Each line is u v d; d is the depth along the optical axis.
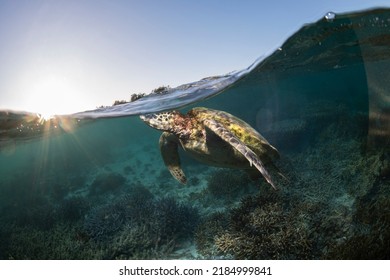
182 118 5.73
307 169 11.40
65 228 10.36
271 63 11.46
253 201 8.59
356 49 12.51
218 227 8.38
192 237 8.69
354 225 7.37
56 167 24.47
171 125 5.64
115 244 8.27
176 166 7.02
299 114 18.61
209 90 9.62
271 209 8.06
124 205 11.05
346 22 7.55
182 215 9.27
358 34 9.18
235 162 5.75
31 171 24.30
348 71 27.94
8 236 10.88
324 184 9.84
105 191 15.52
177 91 9.56
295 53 10.76
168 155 6.80
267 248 6.86
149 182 15.89
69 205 12.77
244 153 4.63
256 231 7.50
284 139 14.48
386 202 7.48
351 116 14.86
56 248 8.44
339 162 11.08
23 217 13.19
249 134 5.61
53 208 13.79
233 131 5.58
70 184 18.05
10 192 19.03
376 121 9.10
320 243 6.89
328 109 17.34
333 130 13.98
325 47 11.32
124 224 9.62
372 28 8.34
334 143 12.70
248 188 10.73
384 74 8.64
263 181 10.22
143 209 10.20
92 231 9.39
